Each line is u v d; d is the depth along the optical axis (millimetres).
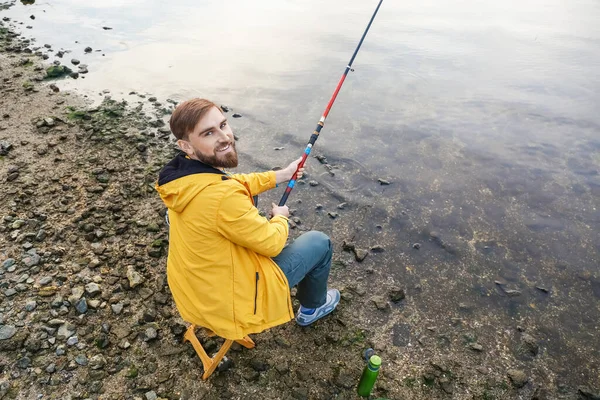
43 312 3299
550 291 3771
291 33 9047
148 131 5672
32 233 3977
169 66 7551
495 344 3312
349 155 5430
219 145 2223
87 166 4969
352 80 7148
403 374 3068
